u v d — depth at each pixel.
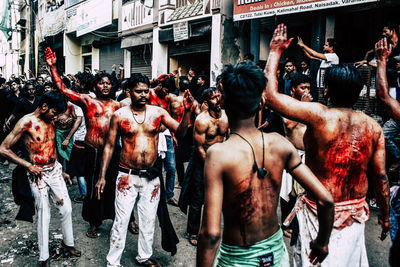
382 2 5.80
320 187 1.53
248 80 1.44
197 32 9.31
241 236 1.54
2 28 27.47
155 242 3.81
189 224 3.62
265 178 1.53
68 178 3.54
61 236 3.91
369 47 6.35
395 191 2.74
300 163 1.57
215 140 3.51
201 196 3.55
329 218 1.54
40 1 20.55
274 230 1.60
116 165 3.88
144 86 2.98
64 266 3.25
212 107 3.41
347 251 2.01
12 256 3.46
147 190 3.07
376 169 2.09
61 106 3.17
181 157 5.35
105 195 3.88
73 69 17.67
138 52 12.57
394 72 4.46
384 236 2.22
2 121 7.82
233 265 1.56
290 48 7.87
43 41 20.25
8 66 31.05
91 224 3.89
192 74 7.82
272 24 7.90
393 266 1.48
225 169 1.46
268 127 4.52
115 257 2.98
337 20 6.69
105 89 4.02
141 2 11.45
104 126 3.87
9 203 5.12
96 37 15.84
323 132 1.98
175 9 10.34
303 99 3.52
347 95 2.02
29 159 3.15
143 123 3.02
